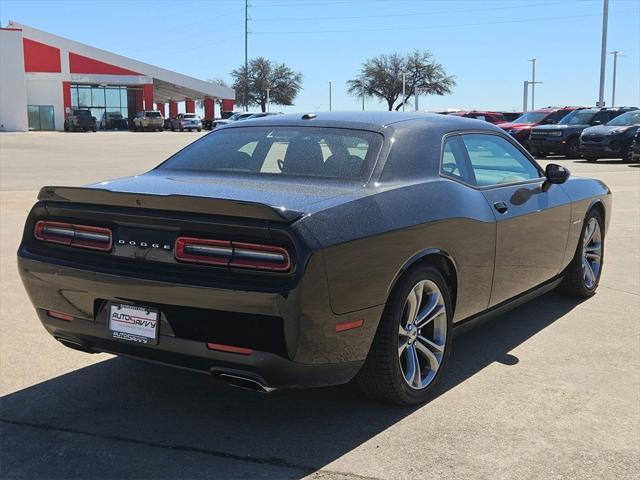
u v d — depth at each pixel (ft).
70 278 11.32
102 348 11.62
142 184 12.39
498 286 14.51
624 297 19.67
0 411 12.14
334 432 11.39
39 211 11.93
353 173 12.13
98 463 10.39
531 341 15.90
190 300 10.21
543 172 17.11
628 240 28.07
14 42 179.42
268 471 10.16
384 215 11.19
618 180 50.24
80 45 195.62
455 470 10.16
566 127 75.51
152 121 187.83
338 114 14.46
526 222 15.10
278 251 9.84
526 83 178.40
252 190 11.55
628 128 66.74
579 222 18.02
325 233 10.15
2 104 180.24
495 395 12.84
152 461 10.45
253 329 9.98
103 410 12.22
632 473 10.13
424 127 13.64
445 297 12.75
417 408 12.30
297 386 10.55
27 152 88.28
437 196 12.50
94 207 11.19
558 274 17.80
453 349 15.39
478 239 13.38
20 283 20.62
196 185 12.07
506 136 16.06
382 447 10.87
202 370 10.63
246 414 12.09
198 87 216.33
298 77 277.03
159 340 10.68
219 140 14.60
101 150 94.22
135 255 10.78
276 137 13.82
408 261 11.53
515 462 10.41
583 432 11.38
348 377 11.09
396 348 11.59
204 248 10.25
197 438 11.19
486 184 14.56
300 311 9.80
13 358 14.65
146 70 205.26
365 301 10.74
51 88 194.29
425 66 230.48
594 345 15.62
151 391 13.07
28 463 10.39
